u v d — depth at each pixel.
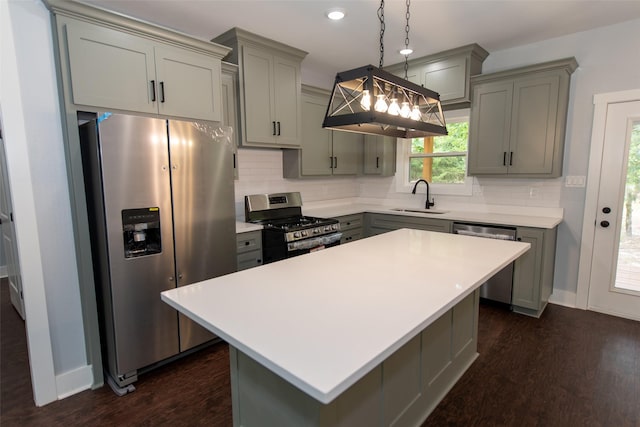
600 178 3.09
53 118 1.98
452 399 2.02
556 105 3.01
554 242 3.30
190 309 1.23
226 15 2.65
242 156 3.49
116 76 2.14
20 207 1.91
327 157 4.04
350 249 2.13
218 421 1.87
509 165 3.29
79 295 2.15
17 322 3.09
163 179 2.21
